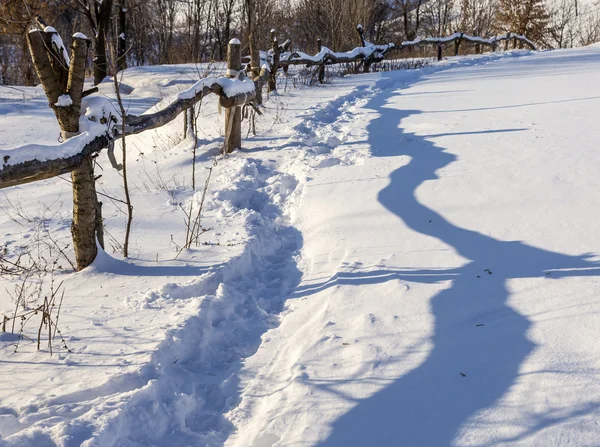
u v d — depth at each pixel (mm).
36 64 3955
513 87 12539
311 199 5930
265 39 20703
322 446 2514
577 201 5109
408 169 6500
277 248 5133
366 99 11859
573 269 3947
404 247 4637
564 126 8008
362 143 7898
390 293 3887
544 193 5367
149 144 10195
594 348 3031
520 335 3234
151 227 5340
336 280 4176
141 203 6074
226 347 3518
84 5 20047
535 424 2520
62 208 6375
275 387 3057
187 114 9078
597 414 2531
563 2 44906
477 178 5973
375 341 3312
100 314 3674
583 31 45156
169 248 4805
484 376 2896
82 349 3242
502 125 8375
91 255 4422
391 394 2830
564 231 4574
